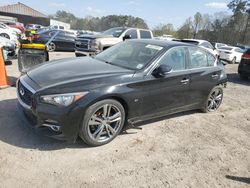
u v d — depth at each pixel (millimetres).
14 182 3227
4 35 17578
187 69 5355
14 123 4625
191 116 6012
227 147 4750
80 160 3801
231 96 8688
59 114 3752
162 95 4863
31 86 4020
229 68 17109
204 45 15875
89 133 4031
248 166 4223
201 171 3896
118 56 5184
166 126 5277
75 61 5027
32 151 3879
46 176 3395
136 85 4395
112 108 4227
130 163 3867
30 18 62031
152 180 3547
